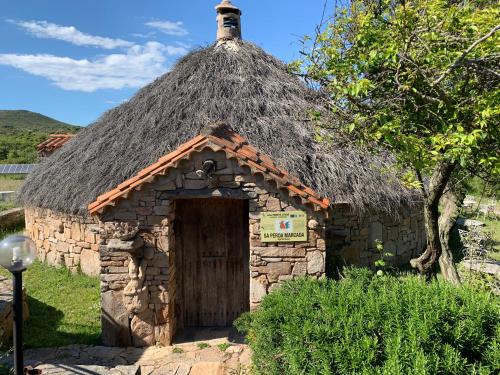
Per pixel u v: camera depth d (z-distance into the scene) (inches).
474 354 140.8
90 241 369.1
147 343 256.1
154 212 249.3
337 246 331.6
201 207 279.6
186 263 281.3
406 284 187.0
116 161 338.6
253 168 241.4
